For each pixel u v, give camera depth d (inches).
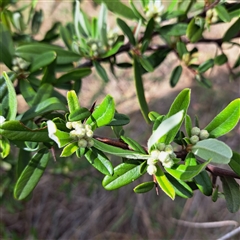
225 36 11.1
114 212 26.7
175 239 24.6
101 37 10.5
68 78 10.2
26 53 10.0
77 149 6.5
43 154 7.8
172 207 25.6
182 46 11.2
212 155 6.3
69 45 11.8
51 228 26.4
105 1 10.4
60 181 26.4
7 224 25.7
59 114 8.7
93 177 19.8
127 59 27.2
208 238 23.6
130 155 6.4
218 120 6.8
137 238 25.6
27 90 9.8
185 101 6.3
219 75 26.3
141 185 6.6
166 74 27.6
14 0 11.2
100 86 27.9
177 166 6.3
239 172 6.7
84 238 26.2
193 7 11.3
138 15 10.1
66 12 26.8
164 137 6.4
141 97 10.2
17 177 9.2
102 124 6.4
